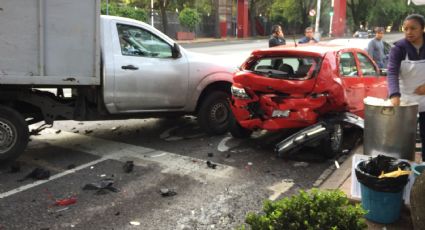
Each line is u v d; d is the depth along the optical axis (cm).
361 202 429
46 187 546
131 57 699
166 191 528
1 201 502
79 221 457
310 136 623
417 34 482
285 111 650
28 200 507
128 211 482
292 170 619
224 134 812
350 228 308
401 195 413
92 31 636
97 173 598
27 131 622
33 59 604
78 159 658
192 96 769
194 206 496
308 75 638
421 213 352
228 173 605
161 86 728
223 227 446
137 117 730
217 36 5103
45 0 599
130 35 708
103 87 670
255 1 5716
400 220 424
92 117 692
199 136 801
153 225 450
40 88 658
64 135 799
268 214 320
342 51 706
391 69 493
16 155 616
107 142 754
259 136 799
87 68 641
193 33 4612
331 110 655
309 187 555
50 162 643
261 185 562
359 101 739
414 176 413
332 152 660
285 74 666
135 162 647
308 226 295
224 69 801
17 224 447
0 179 571
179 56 753
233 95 705
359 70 746
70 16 619
